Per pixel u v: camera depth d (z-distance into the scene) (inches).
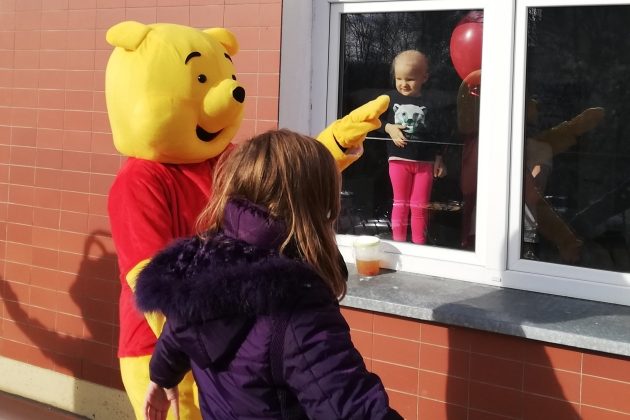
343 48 153.1
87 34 172.6
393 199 149.6
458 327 125.5
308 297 69.4
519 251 135.9
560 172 133.5
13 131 184.9
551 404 118.3
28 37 180.9
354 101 153.0
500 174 136.2
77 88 174.7
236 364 70.8
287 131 77.4
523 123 134.5
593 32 129.2
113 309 171.9
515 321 118.9
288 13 150.7
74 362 178.7
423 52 144.6
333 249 74.7
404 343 130.7
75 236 177.0
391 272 147.9
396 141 148.2
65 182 177.6
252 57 152.6
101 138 172.1
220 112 107.0
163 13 162.4
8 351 189.8
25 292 185.6
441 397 127.7
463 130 141.6
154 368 83.4
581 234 132.2
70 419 175.9
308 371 67.6
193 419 105.3
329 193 75.6
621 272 128.0
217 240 73.7
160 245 101.1
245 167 74.6
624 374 112.9
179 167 110.4
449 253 143.2
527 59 134.3
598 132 130.3
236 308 69.4
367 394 66.9
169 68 104.4
